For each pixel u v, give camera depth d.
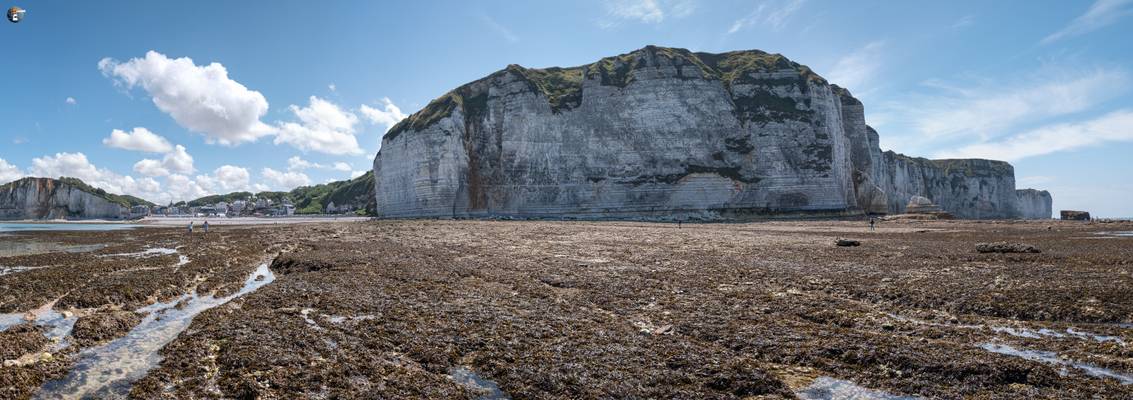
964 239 40.28
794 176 89.69
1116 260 24.56
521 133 92.25
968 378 9.84
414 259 27.56
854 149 109.88
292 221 98.31
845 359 11.02
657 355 11.16
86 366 10.88
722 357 11.02
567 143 92.81
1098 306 15.11
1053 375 9.80
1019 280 19.31
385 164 98.44
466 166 91.19
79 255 31.53
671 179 89.44
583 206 89.81
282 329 12.98
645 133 91.88
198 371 10.28
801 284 19.62
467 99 99.38
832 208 89.25
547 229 53.50
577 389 9.41
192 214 160.00
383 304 15.98
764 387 9.55
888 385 9.78
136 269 24.33
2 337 12.47
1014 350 11.77
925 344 11.76
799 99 95.12
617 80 95.94
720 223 72.62
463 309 15.30
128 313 15.00
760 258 27.72
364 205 145.50
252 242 40.31
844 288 18.72
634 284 19.81
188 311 16.17
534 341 12.09
